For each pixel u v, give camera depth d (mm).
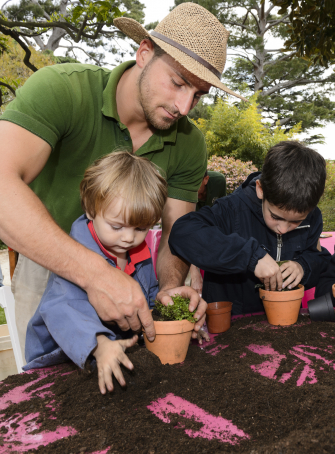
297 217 1517
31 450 783
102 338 1075
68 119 1434
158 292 1502
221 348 1340
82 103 1482
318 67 20219
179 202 1956
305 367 1121
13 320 2193
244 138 12562
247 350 1275
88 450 771
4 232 1136
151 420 876
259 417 855
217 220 1851
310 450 719
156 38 1350
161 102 1409
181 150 1856
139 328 1230
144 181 1262
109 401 975
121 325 1228
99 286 1144
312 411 864
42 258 1128
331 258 1830
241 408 897
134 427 844
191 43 1336
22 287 1901
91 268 1148
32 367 1293
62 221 1676
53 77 1404
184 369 1135
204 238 1624
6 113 1263
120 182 1213
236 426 833
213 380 1055
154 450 756
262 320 1612
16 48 9500
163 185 1362
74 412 933
